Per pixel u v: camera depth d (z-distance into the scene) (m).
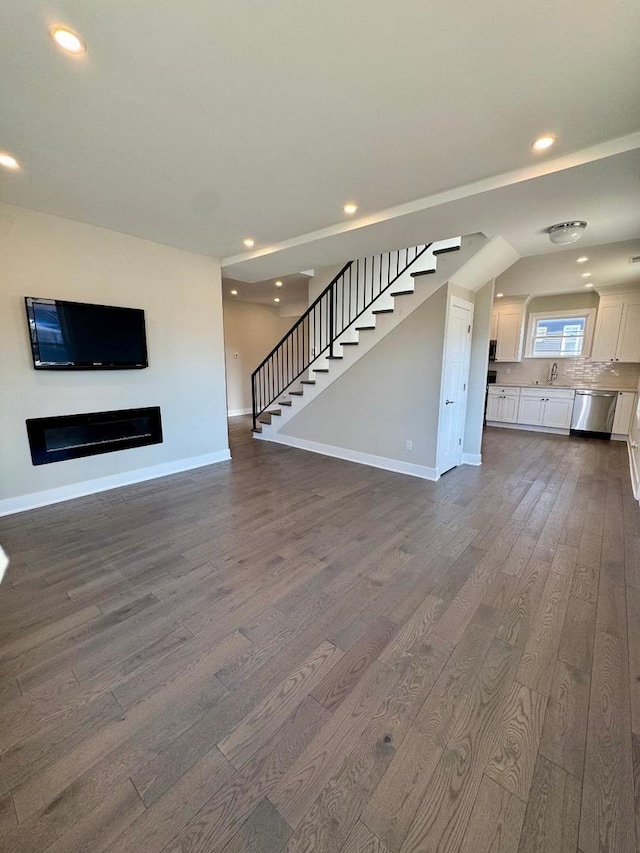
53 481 3.58
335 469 4.72
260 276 5.42
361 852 1.03
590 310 6.75
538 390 7.06
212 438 4.95
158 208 3.14
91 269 3.58
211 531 3.01
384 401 4.67
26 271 3.20
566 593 2.21
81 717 1.44
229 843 1.05
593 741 1.34
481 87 1.74
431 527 3.07
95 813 1.12
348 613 2.04
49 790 1.18
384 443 4.74
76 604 2.11
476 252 3.72
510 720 1.43
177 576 2.38
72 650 1.78
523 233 3.56
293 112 1.93
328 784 1.21
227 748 1.32
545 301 7.19
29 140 2.16
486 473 4.55
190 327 4.51
